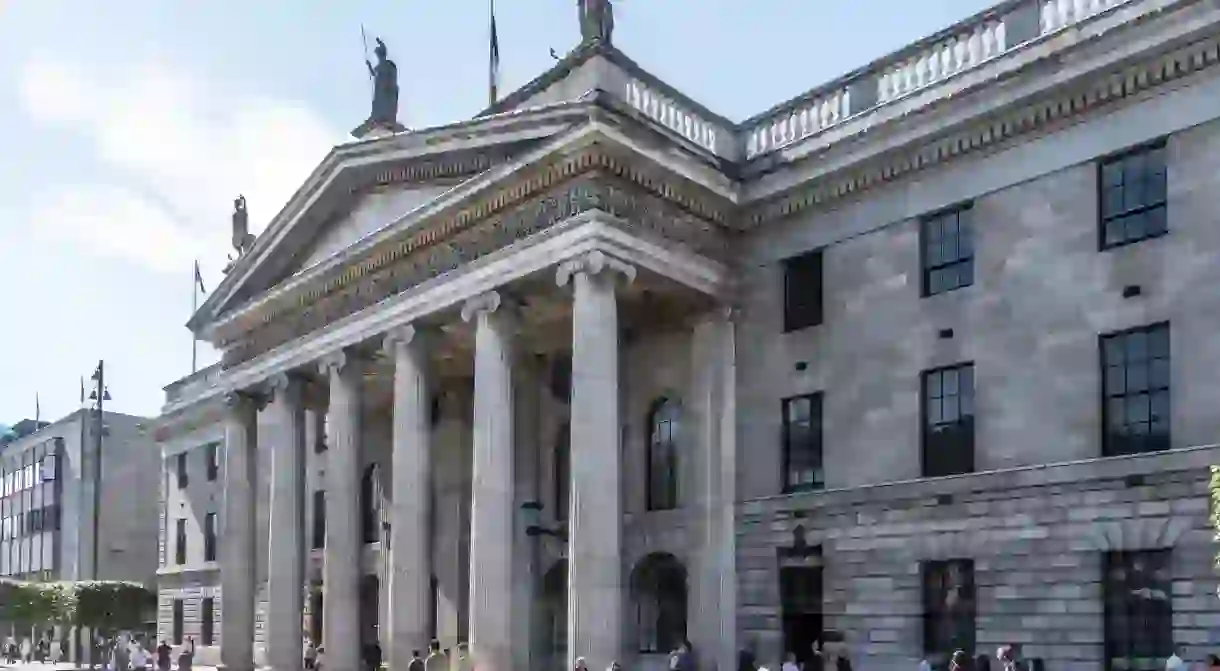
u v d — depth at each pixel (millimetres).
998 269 28875
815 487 32125
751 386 33875
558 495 39781
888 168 31359
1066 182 27844
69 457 93812
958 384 29578
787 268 33750
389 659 35375
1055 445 27188
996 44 30031
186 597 66000
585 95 32312
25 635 85812
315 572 53250
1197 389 24984
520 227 33406
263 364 44000
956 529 28672
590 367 30438
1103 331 26750
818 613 31312
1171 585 24797
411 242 37281
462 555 43375
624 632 35500
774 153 34062
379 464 49188
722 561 33281
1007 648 25188
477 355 33875
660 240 32344
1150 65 26391
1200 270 25250
